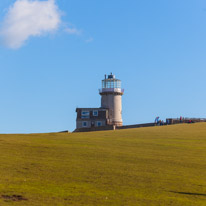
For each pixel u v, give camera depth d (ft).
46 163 142.61
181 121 416.26
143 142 220.64
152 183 121.70
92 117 490.90
